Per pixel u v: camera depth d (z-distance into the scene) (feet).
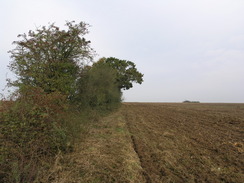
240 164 14.62
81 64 35.22
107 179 11.58
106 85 54.54
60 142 15.06
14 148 11.93
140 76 114.32
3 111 12.90
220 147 19.36
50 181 10.77
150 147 18.95
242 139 22.97
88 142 19.07
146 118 44.70
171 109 81.87
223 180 12.13
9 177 10.05
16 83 26.27
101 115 42.96
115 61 107.04
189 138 23.48
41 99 15.30
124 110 71.77
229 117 46.39
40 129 13.74
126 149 17.79
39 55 28.30
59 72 30.01
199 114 56.13
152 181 11.59
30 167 11.48
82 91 37.29
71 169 12.54
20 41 27.73
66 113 18.13
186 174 12.69
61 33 29.86
